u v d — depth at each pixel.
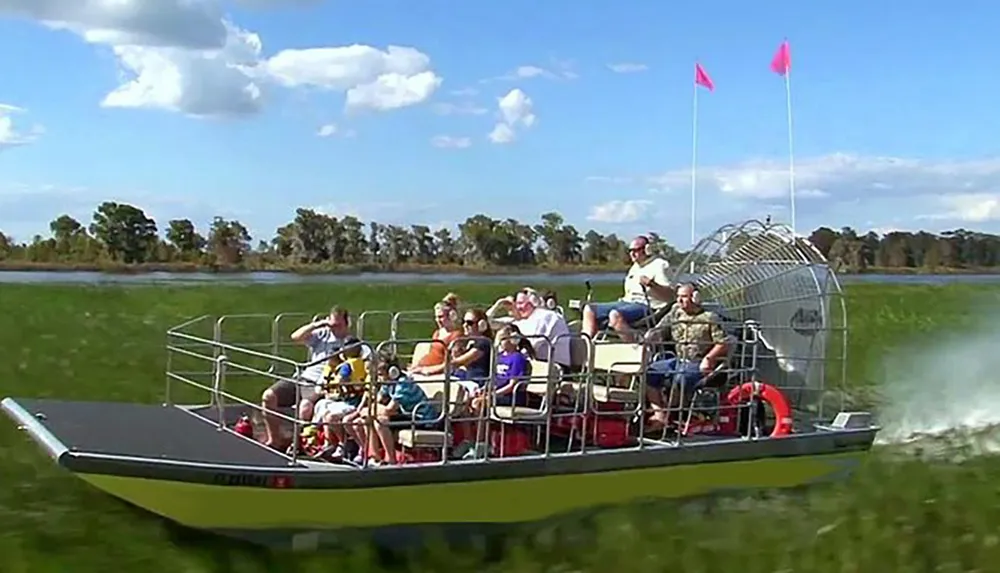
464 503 10.64
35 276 82.19
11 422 15.34
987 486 13.04
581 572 10.04
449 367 10.67
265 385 20.58
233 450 10.77
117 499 11.57
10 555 10.00
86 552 10.12
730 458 12.10
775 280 14.07
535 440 11.67
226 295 50.19
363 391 11.40
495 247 109.50
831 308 14.80
